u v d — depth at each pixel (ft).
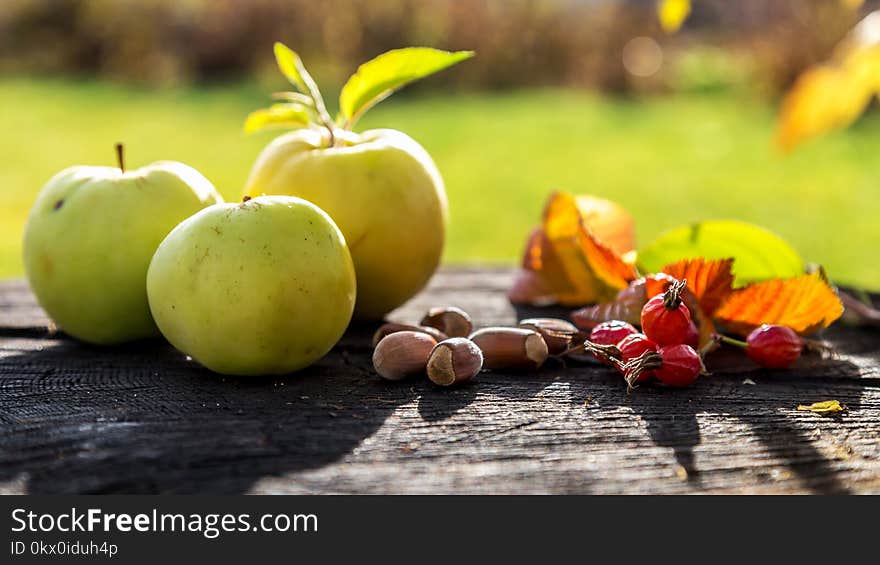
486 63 10.71
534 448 1.65
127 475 1.60
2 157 7.06
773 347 1.87
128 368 1.89
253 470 1.61
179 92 10.56
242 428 1.69
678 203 5.65
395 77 2.00
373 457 1.63
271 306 1.77
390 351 1.83
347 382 1.83
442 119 8.64
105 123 8.52
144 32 11.68
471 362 1.82
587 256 2.04
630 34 10.75
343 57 10.98
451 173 6.54
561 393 1.80
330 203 1.95
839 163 6.73
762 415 1.74
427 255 2.02
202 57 11.45
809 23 8.43
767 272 2.01
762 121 8.41
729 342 1.92
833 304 1.90
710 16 11.70
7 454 1.64
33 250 1.92
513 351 1.86
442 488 1.58
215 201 1.97
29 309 2.14
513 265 2.45
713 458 1.64
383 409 1.75
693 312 1.91
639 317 1.93
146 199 1.91
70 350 1.96
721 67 11.07
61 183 1.94
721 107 9.35
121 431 1.69
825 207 5.50
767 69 9.21
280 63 2.04
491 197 5.86
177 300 1.78
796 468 1.63
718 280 1.92
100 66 11.92
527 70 10.80
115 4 11.76
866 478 1.61
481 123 8.43
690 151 7.22
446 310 1.98
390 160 1.98
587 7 11.23
